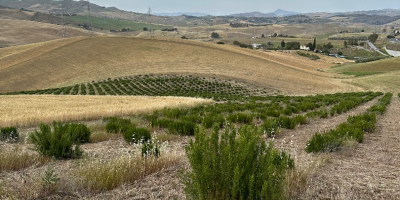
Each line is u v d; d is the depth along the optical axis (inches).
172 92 1927.9
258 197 135.9
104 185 194.7
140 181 211.2
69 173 226.5
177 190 188.9
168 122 524.4
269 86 2262.6
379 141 376.8
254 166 143.7
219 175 141.0
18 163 251.9
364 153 305.7
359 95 1620.3
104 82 2273.6
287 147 325.7
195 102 1057.5
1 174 225.8
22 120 591.2
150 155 259.3
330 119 616.7
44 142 298.0
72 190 190.4
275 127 423.8
